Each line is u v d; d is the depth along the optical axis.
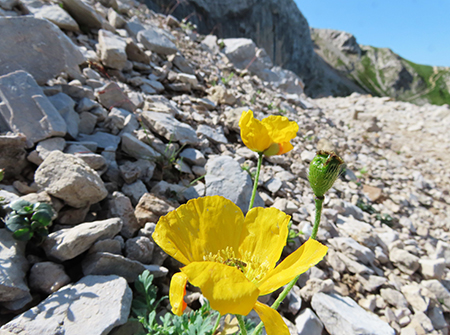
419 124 10.55
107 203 2.76
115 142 3.62
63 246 2.07
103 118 3.93
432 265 3.66
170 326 1.99
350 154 7.13
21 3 4.75
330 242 3.67
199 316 1.89
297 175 5.13
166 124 4.14
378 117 11.62
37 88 3.21
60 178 2.46
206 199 1.17
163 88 5.50
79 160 2.64
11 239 2.08
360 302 3.05
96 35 5.93
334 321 2.60
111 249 2.28
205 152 4.45
